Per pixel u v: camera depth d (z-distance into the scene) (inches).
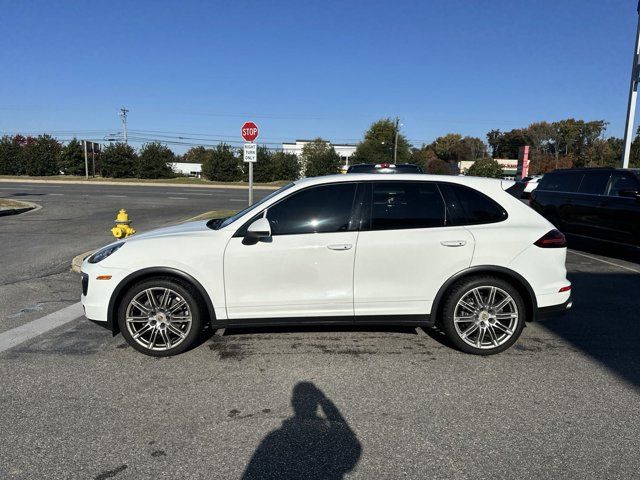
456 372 148.6
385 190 161.3
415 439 111.1
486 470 99.4
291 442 109.8
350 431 114.7
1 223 529.0
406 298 158.4
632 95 631.2
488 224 160.7
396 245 155.7
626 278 286.0
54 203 804.6
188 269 153.6
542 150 4055.1
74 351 163.8
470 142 4274.1
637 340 178.5
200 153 3715.6
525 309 163.5
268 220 158.2
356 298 157.5
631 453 105.6
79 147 2046.0
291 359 158.1
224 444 108.9
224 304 156.2
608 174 358.3
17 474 97.3
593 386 139.6
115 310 158.4
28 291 243.3
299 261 155.1
